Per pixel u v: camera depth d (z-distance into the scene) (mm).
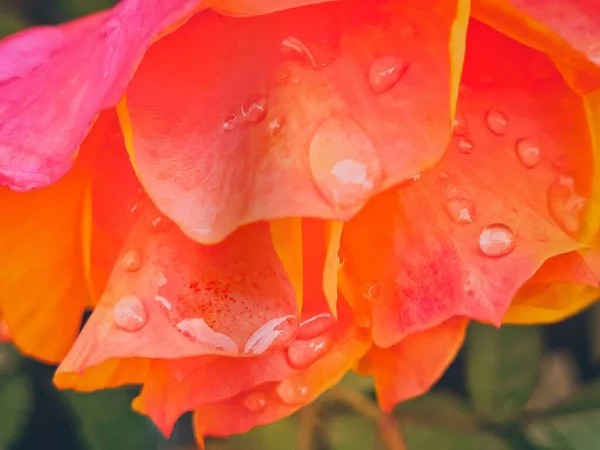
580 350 238
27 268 150
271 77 137
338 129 133
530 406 228
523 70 147
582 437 213
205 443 213
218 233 131
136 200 146
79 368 137
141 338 138
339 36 137
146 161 134
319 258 147
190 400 146
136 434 214
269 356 148
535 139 147
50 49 147
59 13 208
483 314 142
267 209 130
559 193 146
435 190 147
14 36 148
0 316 161
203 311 139
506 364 216
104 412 213
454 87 128
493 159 147
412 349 155
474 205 146
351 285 151
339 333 152
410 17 135
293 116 135
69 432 221
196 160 135
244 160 134
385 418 215
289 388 152
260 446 213
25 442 219
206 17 139
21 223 148
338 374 152
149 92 137
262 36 138
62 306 156
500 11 132
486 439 216
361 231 149
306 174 132
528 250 143
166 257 142
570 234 146
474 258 144
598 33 132
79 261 154
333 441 217
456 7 129
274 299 139
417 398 219
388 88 134
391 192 148
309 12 138
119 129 146
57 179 131
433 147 131
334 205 130
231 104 137
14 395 211
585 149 145
